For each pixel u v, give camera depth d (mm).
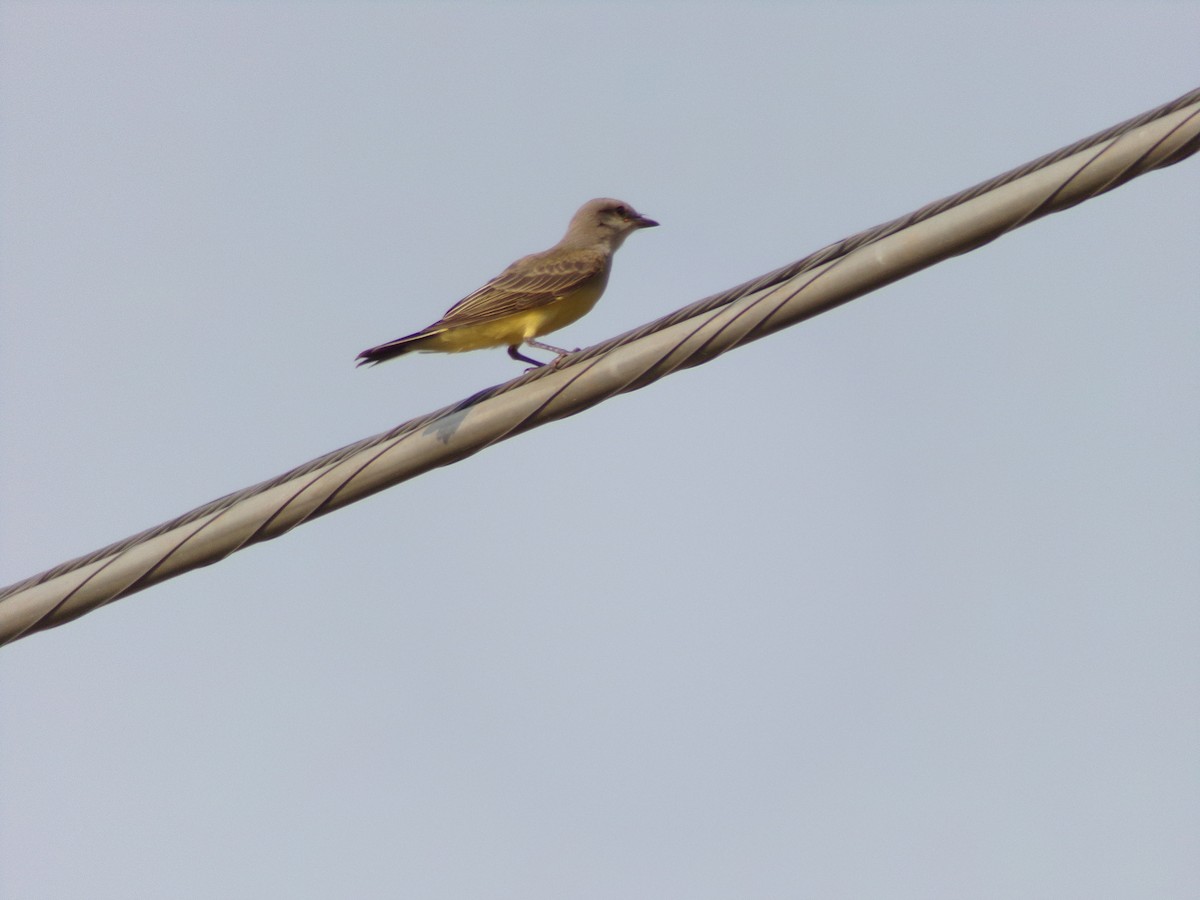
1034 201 11500
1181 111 11180
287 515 13172
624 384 12727
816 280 12109
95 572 13375
